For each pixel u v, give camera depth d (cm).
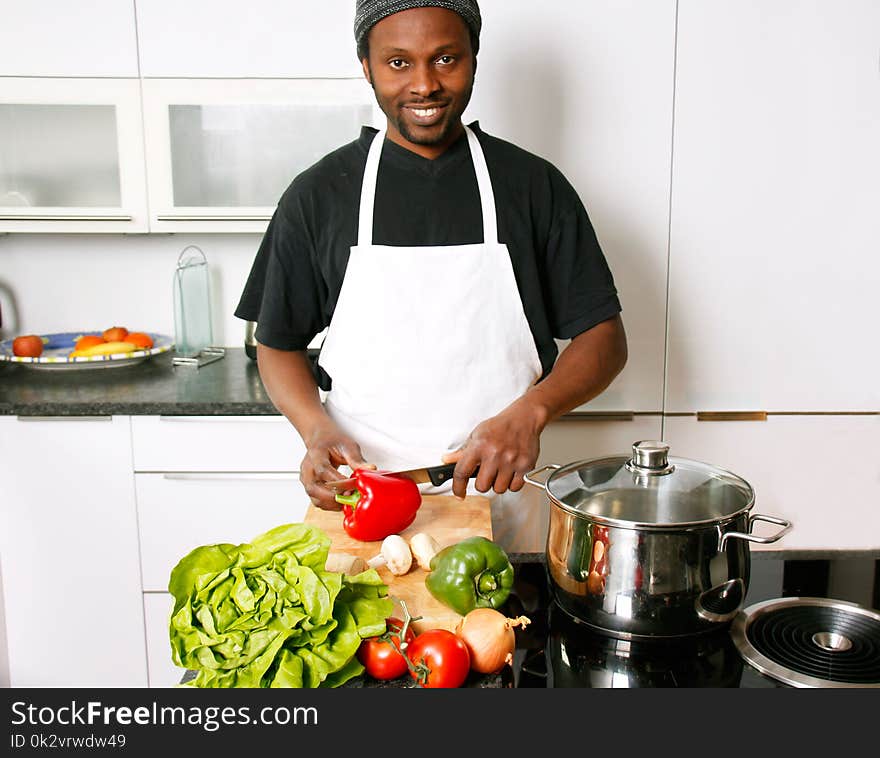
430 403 143
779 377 205
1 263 254
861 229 199
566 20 191
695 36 191
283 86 216
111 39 214
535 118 195
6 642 212
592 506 86
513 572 95
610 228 199
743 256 200
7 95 216
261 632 72
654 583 82
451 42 118
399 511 105
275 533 79
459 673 76
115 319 257
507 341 142
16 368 236
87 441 203
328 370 147
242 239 253
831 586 97
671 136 195
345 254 141
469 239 140
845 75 193
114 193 224
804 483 209
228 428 202
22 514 206
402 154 139
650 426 206
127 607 212
